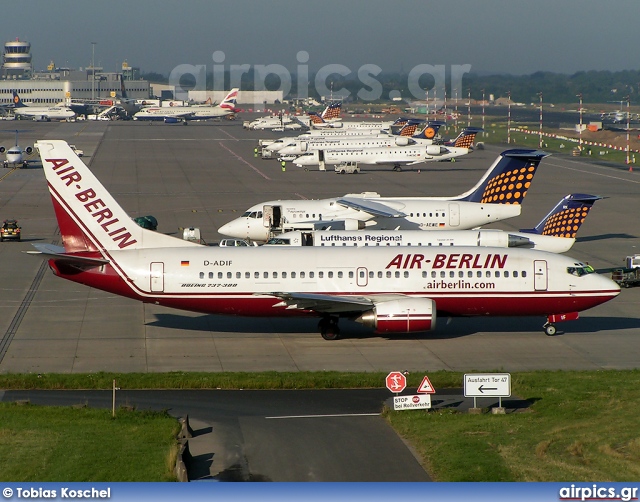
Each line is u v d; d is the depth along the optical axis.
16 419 89.69
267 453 82.19
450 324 136.25
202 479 75.31
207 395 101.19
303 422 91.38
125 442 82.88
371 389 103.62
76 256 121.81
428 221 192.62
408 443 84.88
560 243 163.38
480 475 74.44
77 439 83.56
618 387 100.62
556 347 123.25
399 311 121.31
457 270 125.06
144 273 123.12
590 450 80.44
